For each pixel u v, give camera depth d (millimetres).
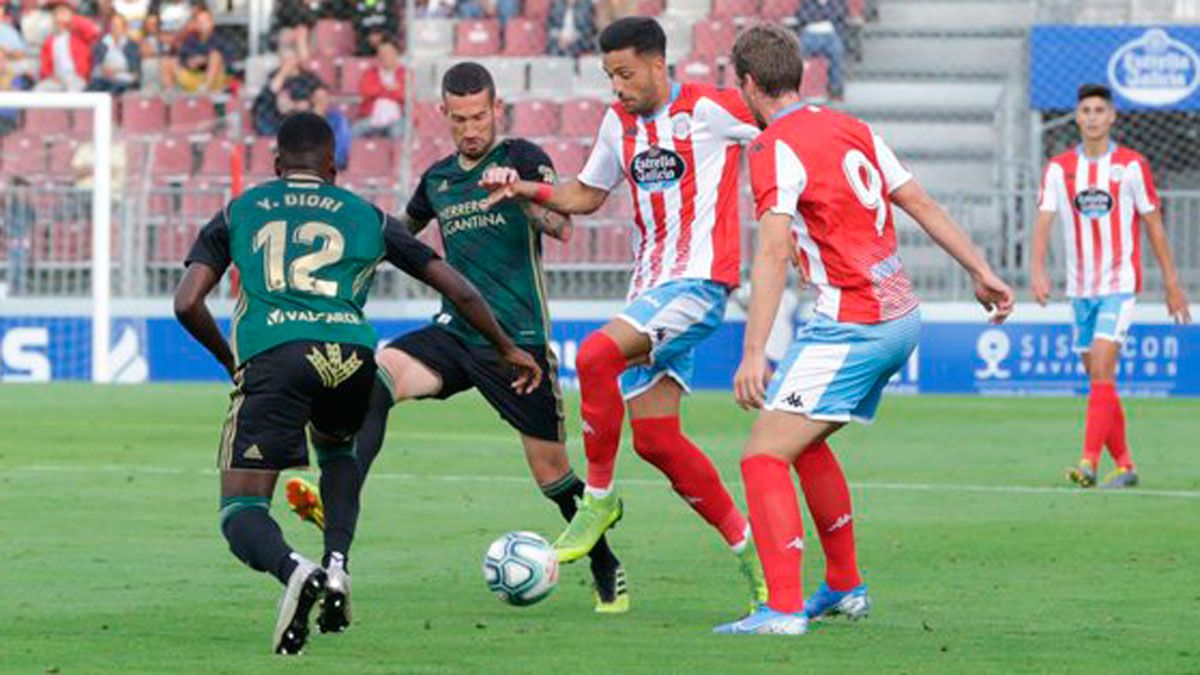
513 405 24859
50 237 65750
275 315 19891
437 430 49812
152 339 64875
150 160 69688
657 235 23859
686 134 23531
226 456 19719
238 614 22203
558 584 25391
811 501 21891
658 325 23172
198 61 75812
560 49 74250
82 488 35938
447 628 21344
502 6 75438
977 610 22891
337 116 70688
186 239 65625
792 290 60156
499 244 24766
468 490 36219
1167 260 40406
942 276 62969
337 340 19938
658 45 23484
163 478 37750
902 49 74875
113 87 75438
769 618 20969
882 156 21078
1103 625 21641
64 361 65062
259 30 75562
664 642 20359
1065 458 43250
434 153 71188
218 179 71312
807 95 72750
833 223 20594
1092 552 28375
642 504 34094
